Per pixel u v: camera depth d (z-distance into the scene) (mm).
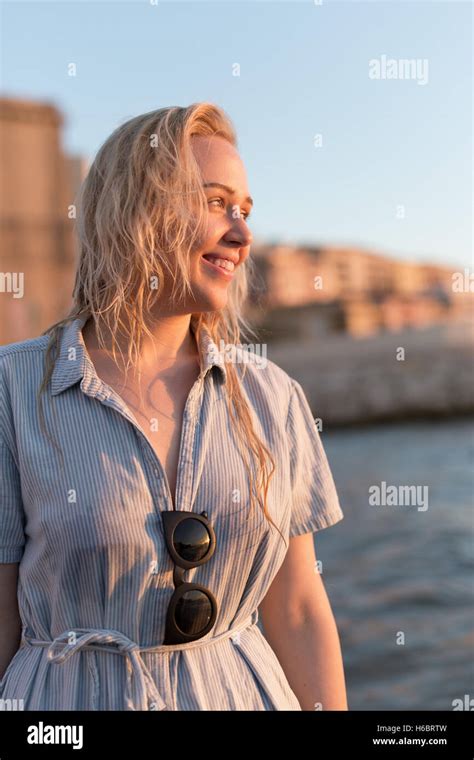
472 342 50625
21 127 44438
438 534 21125
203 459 1664
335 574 17594
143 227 1668
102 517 1584
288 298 57562
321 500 1889
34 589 1653
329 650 1863
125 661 1610
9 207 44125
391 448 41250
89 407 1639
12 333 43781
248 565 1692
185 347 1792
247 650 1716
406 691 9773
